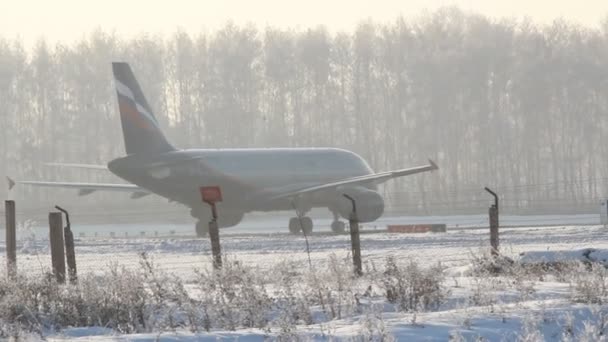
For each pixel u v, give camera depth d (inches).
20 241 7800.2
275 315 2262.6
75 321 2282.2
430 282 2460.6
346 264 2903.5
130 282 2395.4
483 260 3233.3
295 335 1720.0
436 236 7337.6
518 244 5974.4
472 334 1775.3
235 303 2283.5
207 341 1760.6
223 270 2502.5
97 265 5009.8
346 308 2330.2
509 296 2458.2
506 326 1865.2
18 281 2491.4
